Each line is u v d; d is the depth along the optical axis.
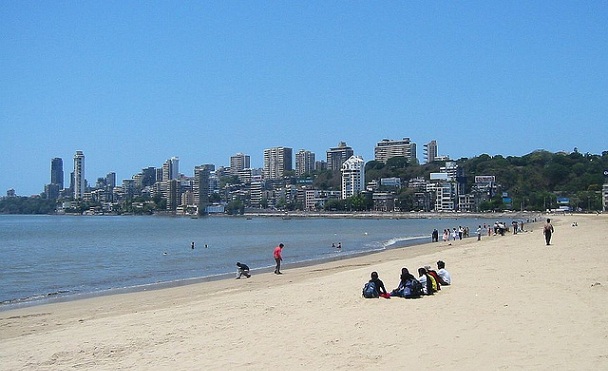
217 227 172.50
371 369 11.45
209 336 15.56
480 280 23.75
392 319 16.34
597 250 39.16
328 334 14.84
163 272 42.69
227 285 31.25
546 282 22.16
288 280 32.03
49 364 13.52
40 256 61.06
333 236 105.50
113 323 18.92
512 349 12.23
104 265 49.44
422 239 85.25
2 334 18.41
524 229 94.75
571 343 12.45
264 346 13.92
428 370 11.12
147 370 12.45
